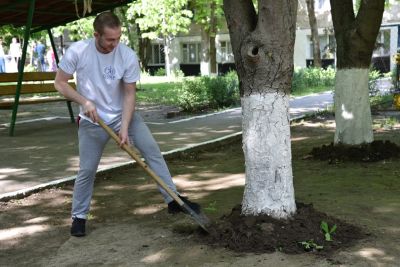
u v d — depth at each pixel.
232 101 14.97
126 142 4.37
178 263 3.96
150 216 5.21
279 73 4.24
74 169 7.23
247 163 4.41
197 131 10.62
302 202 5.16
